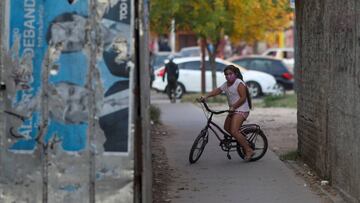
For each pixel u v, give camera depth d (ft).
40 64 34.68
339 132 45.88
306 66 57.26
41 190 35.14
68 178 35.06
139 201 35.37
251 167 57.77
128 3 34.30
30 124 34.94
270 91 152.15
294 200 45.88
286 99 127.54
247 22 129.59
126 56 34.37
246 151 59.72
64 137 34.91
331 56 47.88
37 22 34.58
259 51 289.53
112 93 34.58
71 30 34.50
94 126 34.73
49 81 34.73
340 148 45.68
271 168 57.31
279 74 166.50
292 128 85.15
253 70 164.35
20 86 34.78
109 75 34.50
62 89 34.71
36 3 34.50
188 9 120.57
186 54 217.77
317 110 52.60
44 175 35.09
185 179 52.85
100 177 34.94
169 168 57.36
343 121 44.70
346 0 43.50
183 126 86.28
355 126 41.68
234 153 64.69
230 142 60.03
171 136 76.84
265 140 61.26
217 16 119.75
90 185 34.96
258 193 48.01
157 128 82.99
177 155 63.82
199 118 95.76
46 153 34.99
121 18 34.32
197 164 59.26
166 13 116.26
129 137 34.76
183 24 122.83
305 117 57.88
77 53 34.55
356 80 41.27
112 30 34.35
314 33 53.62
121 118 34.68
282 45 291.99
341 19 44.83
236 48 258.98
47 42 34.58
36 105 34.83
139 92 34.86
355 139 41.73
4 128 35.01
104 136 34.76
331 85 48.01
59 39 34.53
